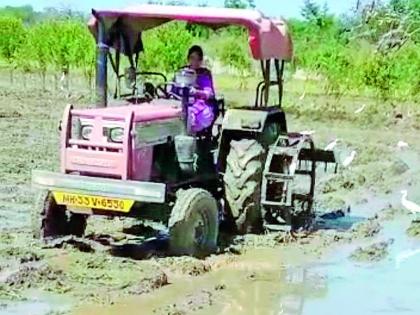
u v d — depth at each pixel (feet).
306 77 104.42
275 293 28.91
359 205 45.34
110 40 33.99
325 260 33.58
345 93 102.53
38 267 28.71
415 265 33.27
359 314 26.94
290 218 36.63
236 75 115.44
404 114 90.58
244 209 34.65
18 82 114.62
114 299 26.68
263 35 33.71
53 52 102.42
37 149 58.65
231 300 27.84
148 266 30.32
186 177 33.19
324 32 132.57
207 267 30.81
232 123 34.81
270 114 35.58
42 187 31.01
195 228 31.73
